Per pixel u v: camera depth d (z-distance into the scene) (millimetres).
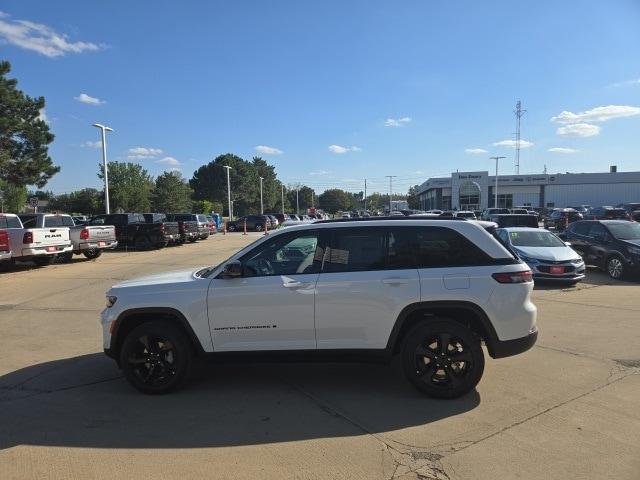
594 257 14406
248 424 4363
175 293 5031
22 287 12438
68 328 8094
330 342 4918
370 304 4828
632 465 3602
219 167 119250
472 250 4910
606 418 4410
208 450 3891
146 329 5074
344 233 5059
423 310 4852
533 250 12781
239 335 4973
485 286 4762
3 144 32719
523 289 4840
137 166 95625
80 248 18562
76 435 4180
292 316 4898
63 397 5062
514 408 4641
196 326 4996
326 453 3820
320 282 4883
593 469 3549
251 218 52094
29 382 5527
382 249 4988
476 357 4785
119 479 3484
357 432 4180
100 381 5555
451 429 4215
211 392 5160
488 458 3715
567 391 5059
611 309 9305
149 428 4301
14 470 3613
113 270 15984
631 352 6418
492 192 85875
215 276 5055
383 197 181125
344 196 153750
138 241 25453
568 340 7016
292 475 3508
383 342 4855
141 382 5078
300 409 4684
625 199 81688
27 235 15711
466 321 4996
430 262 4910
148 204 78938
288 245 5102
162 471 3582
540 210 60188
